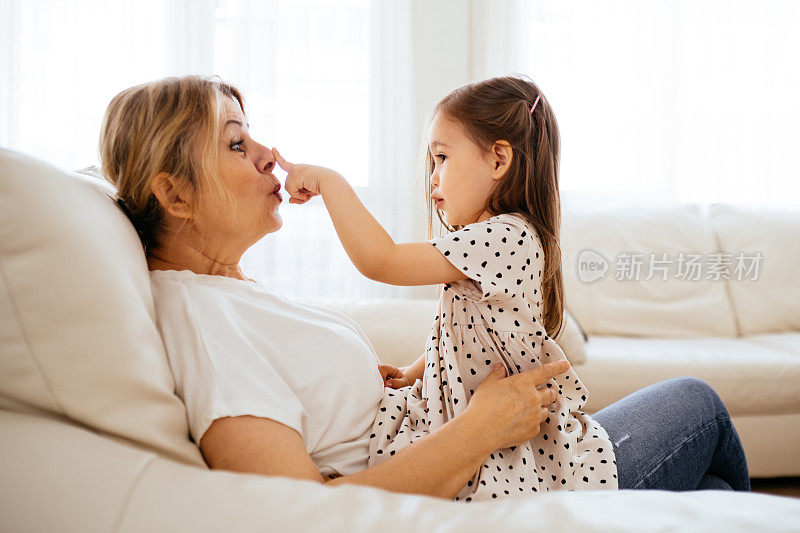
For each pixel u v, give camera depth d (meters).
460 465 0.78
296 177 1.00
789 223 2.79
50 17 3.02
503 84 1.09
